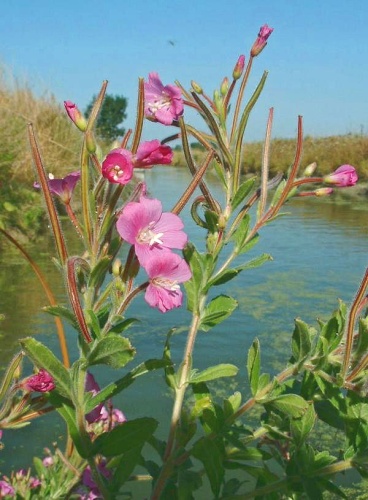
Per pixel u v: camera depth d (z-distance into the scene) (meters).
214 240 1.63
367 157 23.95
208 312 1.61
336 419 1.54
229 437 1.45
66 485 1.83
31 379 1.33
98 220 1.26
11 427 1.41
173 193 17.78
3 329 5.07
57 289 6.57
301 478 1.43
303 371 1.52
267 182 1.68
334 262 8.43
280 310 5.88
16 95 14.85
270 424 1.60
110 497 1.39
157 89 1.54
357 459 1.41
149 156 1.18
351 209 16.36
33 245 9.08
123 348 1.22
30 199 10.09
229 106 1.67
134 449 1.39
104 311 1.37
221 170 1.65
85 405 1.32
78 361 1.25
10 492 1.98
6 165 10.05
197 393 1.58
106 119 30.11
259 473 1.52
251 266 1.62
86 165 1.23
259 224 1.66
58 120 14.20
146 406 3.62
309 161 24.56
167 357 1.56
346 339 1.33
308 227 12.36
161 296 1.22
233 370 1.52
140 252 1.22
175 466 1.49
